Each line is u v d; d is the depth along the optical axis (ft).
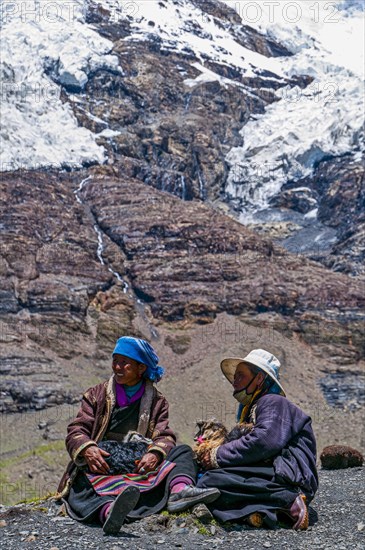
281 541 35.83
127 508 35.68
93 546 34.32
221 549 34.47
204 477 39.29
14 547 34.78
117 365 39.93
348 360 639.35
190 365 613.52
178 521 37.27
